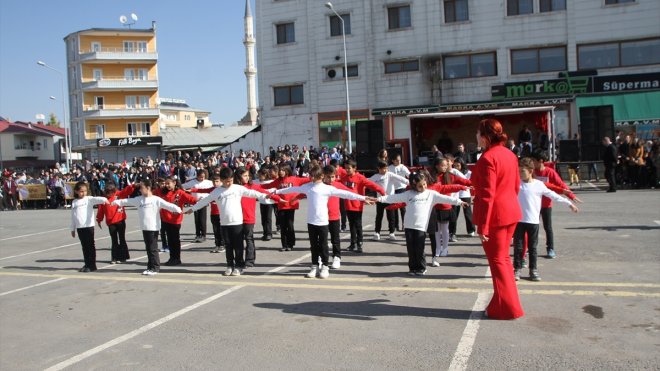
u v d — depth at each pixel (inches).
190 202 397.1
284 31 1374.3
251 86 3051.2
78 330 250.8
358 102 1305.4
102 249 500.7
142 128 2335.1
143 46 2370.8
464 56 1229.7
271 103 1385.3
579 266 319.9
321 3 1321.4
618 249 360.8
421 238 318.3
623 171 789.9
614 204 591.5
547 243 347.9
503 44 1196.5
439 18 1231.5
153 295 307.9
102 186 1091.9
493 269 234.4
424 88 1248.2
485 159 227.0
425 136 1041.5
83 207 389.7
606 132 805.9
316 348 209.6
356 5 1294.3
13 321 271.9
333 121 1327.5
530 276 293.4
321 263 330.3
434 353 198.2
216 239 449.1
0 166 2501.2
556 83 1155.9
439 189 354.9
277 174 446.0
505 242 232.1
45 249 526.3
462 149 767.7
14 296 327.0
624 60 1136.2
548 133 835.4
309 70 1343.5
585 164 852.0
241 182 375.9
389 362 192.1
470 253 380.5
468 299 265.4
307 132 1354.6
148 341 229.3
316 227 329.1
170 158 1161.4
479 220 227.5
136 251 480.4
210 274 356.5
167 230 393.7
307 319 247.0
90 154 2246.6
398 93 1269.7
